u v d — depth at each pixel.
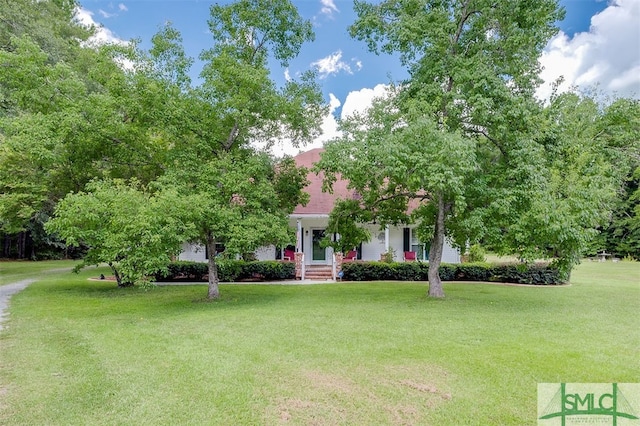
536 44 10.06
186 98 10.63
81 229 10.50
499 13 10.09
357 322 7.83
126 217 8.77
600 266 27.00
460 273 16.78
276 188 12.37
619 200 31.25
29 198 14.80
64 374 4.89
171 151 11.13
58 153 11.84
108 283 15.21
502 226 10.06
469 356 5.57
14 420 3.67
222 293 12.52
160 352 5.80
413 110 9.38
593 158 14.24
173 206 8.98
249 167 10.49
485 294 12.25
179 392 4.31
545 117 10.62
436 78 10.81
